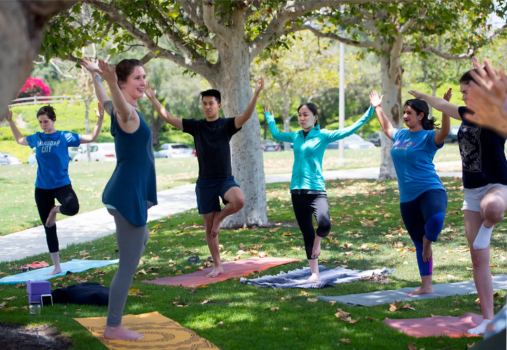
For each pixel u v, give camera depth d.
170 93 43.75
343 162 23.77
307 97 40.38
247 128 10.16
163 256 7.87
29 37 2.22
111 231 10.92
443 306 4.78
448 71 31.42
